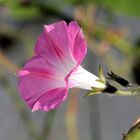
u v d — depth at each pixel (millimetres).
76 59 530
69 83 540
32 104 542
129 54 823
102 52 871
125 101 945
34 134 918
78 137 930
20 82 552
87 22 826
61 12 836
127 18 934
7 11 870
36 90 545
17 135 950
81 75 546
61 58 544
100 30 830
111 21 858
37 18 943
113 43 830
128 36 887
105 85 549
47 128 896
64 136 923
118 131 935
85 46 521
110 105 946
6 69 952
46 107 529
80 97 940
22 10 839
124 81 549
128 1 764
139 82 830
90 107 940
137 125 552
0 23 948
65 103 935
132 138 548
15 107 958
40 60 551
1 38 961
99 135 938
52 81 544
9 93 943
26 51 956
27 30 959
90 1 799
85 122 939
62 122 925
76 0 816
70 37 532
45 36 548
